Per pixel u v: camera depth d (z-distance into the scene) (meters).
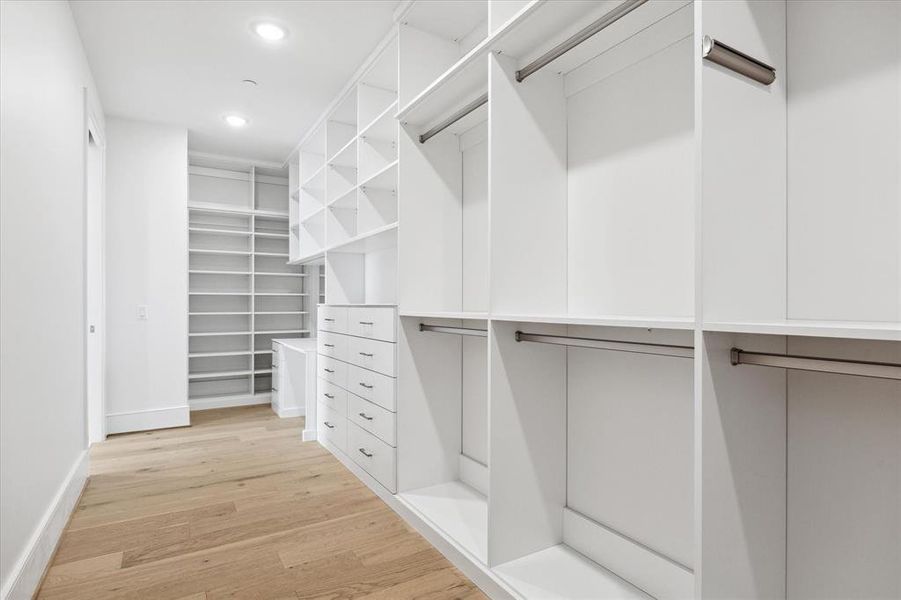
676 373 1.36
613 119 1.53
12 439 1.39
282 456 2.97
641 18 1.35
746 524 1.01
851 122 1.00
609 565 1.53
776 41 1.08
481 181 2.22
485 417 2.21
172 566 1.69
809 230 1.06
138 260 3.63
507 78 1.58
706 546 0.93
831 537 1.03
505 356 1.57
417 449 2.25
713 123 0.96
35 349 1.63
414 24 2.27
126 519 2.07
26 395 1.53
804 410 1.07
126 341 3.58
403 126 2.21
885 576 0.95
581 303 1.64
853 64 1.00
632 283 1.47
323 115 3.51
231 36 2.51
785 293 1.09
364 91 2.89
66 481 2.07
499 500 1.55
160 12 2.29
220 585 1.57
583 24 1.43
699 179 0.94
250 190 4.78
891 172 0.95
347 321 2.74
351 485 2.48
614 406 1.55
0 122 1.31
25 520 1.50
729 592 0.98
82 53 2.53
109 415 3.49
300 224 4.11
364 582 1.59
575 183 1.66
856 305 0.99
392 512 2.15
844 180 1.01
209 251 4.37
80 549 1.81
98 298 3.37
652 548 1.42
